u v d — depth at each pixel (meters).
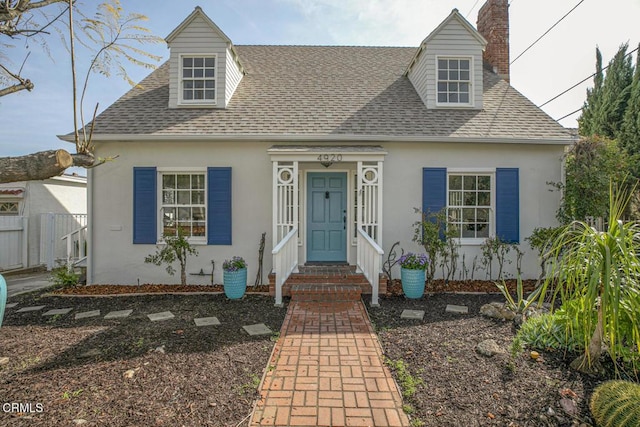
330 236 8.31
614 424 2.53
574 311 3.63
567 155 7.61
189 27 8.23
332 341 4.40
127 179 7.62
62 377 3.46
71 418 2.78
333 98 8.70
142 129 7.45
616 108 12.50
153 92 8.83
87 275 7.58
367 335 4.60
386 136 7.39
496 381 3.34
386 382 3.40
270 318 5.34
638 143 11.59
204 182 7.75
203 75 8.34
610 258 3.15
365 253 6.84
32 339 4.50
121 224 7.63
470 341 4.32
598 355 3.42
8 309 5.92
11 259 9.95
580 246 3.50
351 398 3.12
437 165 7.73
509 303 5.51
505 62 10.38
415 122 7.90
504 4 10.48
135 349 4.15
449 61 8.62
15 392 3.17
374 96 8.84
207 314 5.55
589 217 7.34
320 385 3.34
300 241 8.16
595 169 6.96
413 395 3.15
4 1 3.75
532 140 7.43
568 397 3.04
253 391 3.21
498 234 7.65
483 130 7.68
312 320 5.20
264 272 7.68
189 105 8.15
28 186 10.83
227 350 4.12
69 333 4.72
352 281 6.80
